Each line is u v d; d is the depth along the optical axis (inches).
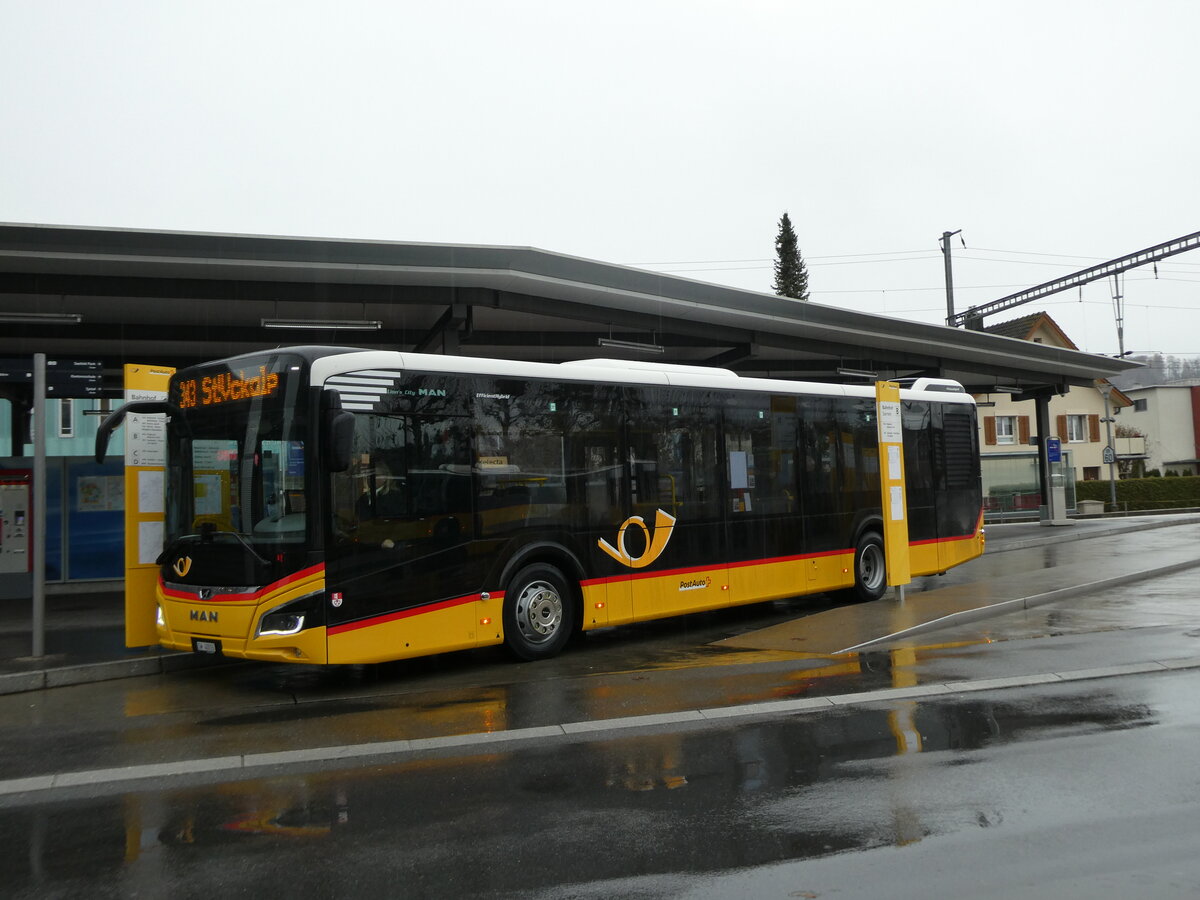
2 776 249.1
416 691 350.0
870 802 203.0
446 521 367.2
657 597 438.3
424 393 366.3
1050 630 425.1
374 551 344.8
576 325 745.6
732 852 177.2
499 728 281.7
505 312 684.7
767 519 491.2
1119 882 159.5
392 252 537.0
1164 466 2620.6
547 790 218.8
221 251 510.3
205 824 204.4
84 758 265.1
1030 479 1507.1
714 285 678.5
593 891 161.0
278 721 305.7
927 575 629.0
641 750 251.1
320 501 333.1
